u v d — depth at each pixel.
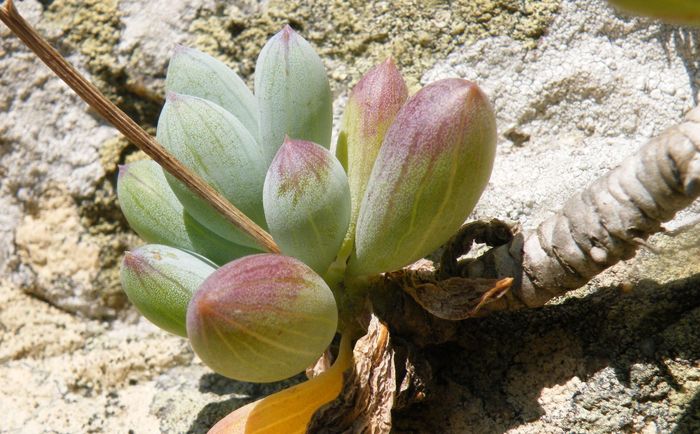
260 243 0.21
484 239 0.22
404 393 0.21
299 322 0.19
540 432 0.21
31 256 0.28
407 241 0.21
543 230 0.21
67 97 0.28
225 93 0.22
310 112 0.22
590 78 0.26
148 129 0.28
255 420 0.21
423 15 0.27
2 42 0.28
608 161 0.25
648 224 0.20
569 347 0.22
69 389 0.26
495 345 0.23
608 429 0.21
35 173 0.28
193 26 0.28
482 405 0.22
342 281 0.22
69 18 0.28
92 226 0.28
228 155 0.21
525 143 0.26
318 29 0.27
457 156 0.20
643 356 0.22
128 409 0.25
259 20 0.28
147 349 0.26
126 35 0.28
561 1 0.26
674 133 0.20
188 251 0.22
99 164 0.28
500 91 0.26
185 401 0.25
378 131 0.22
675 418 0.21
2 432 0.25
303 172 0.20
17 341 0.27
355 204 0.22
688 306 0.22
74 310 0.27
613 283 0.23
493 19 0.26
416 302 0.22
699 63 0.25
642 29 0.26
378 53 0.27
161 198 0.22
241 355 0.19
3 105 0.28
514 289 0.21
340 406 0.21
